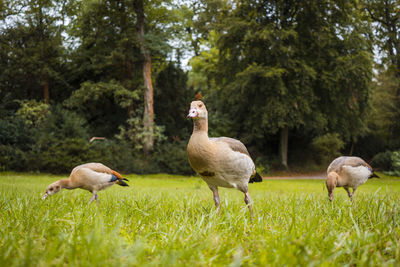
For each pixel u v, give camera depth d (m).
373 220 4.07
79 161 22.39
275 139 33.91
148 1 27.38
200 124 4.82
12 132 23.97
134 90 28.95
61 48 28.88
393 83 30.02
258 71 25.30
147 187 14.38
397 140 33.66
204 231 3.37
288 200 6.62
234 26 26.88
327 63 27.25
